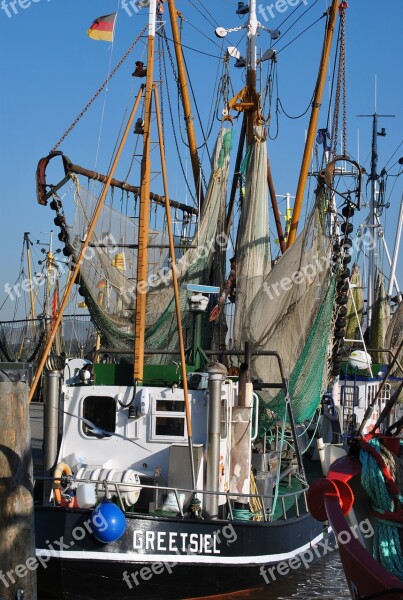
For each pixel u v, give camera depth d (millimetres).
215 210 18969
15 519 9695
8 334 30984
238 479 13039
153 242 18531
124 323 17250
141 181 13211
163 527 11531
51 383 12984
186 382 12266
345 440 19766
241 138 21859
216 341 17906
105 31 14891
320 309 15852
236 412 13180
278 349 16016
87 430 13031
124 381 13438
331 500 8406
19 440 9805
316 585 13914
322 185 16031
